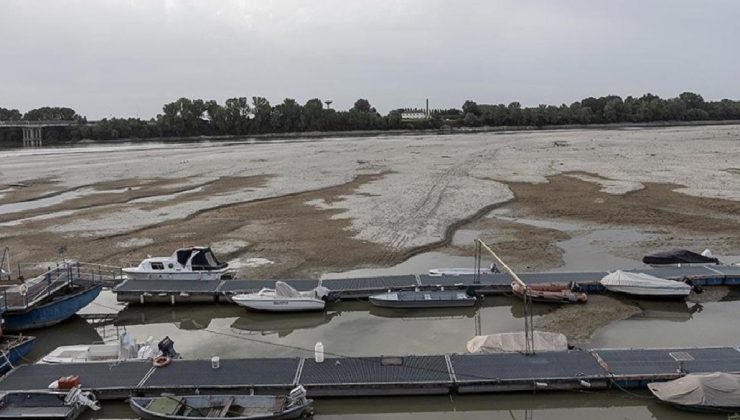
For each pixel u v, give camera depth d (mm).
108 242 46406
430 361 24531
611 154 105812
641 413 22219
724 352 24766
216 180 80625
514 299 34000
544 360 24312
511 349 25250
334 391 22844
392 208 58031
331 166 94812
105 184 78125
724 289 34844
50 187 76000
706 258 38188
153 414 21078
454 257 41938
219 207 60594
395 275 36750
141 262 38031
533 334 25844
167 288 34188
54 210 59812
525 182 73125
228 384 23062
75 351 26531
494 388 22828
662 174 77000
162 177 84375
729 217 51656
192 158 112250
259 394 22906
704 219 51219
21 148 165750
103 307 34469
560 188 68188
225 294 33594
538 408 22766
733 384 21281
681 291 32625
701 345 27375
